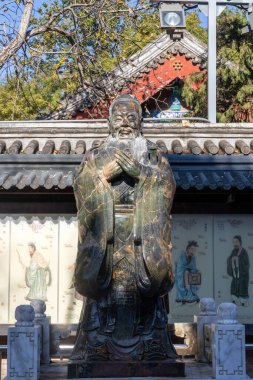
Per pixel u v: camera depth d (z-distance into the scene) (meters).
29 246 15.02
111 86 22.08
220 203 15.27
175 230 15.20
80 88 22.52
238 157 15.32
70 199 15.06
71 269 14.99
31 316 9.80
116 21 21.27
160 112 23.25
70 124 16.16
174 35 18.09
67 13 21.39
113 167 9.84
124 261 9.91
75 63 22.25
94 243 9.75
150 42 21.98
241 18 23.06
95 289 9.73
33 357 9.67
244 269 15.19
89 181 9.86
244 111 23.31
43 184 14.41
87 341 9.88
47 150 15.54
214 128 16.23
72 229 15.07
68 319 14.91
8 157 15.11
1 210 15.02
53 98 24.41
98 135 16.12
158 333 9.92
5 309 14.91
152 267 9.66
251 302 15.12
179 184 14.48
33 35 20.50
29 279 14.96
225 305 9.89
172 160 15.20
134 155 10.02
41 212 15.05
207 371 10.34
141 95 22.56
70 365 9.72
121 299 9.88
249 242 15.25
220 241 15.24
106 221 9.77
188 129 16.22
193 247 15.20
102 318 9.91
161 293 9.85
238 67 22.72
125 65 22.19
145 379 9.59
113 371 9.70
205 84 22.58
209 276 15.16
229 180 14.59
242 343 9.76
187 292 15.09
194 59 22.45
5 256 15.00
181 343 12.11
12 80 21.77
